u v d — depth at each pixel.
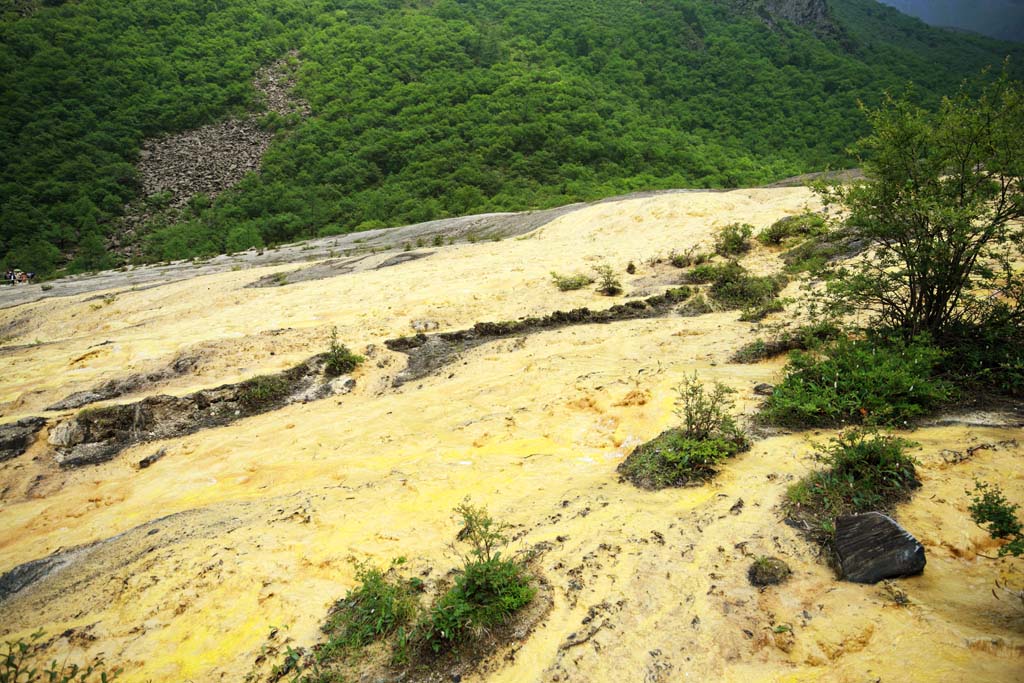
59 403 9.51
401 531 5.18
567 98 73.75
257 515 5.75
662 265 14.12
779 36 106.44
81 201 57.56
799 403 6.34
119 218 58.66
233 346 11.09
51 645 4.37
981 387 6.46
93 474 7.76
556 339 10.66
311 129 75.62
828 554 4.20
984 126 6.62
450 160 61.09
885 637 3.49
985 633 3.40
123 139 71.19
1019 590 3.72
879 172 7.34
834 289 7.65
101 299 17.92
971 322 7.37
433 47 91.19
